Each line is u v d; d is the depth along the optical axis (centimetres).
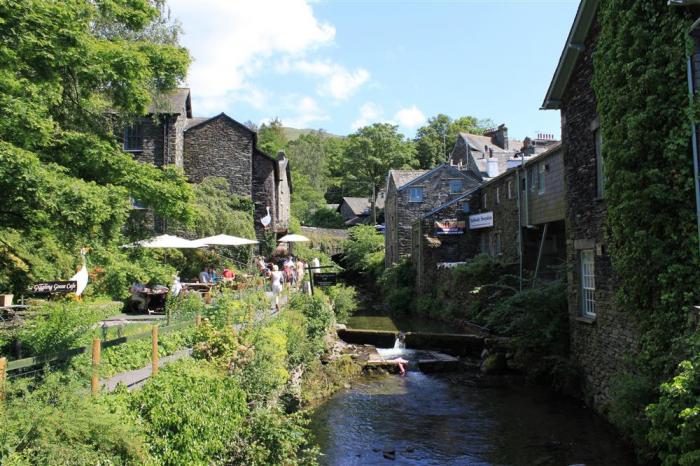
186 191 964
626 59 1002
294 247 3812
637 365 1001
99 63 845
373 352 1922
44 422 488
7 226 758
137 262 978
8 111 646
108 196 756
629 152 977
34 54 714
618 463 927
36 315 863
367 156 6844
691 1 855
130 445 551
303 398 1325
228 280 1928
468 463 967
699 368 692
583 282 1358
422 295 3328
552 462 948
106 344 745
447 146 7312
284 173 3956
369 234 4941
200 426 683
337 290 2662
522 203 2547
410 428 1173
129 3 1006
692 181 880
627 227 996
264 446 785
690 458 624
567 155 1415
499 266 2502
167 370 803
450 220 3394
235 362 1001
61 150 872
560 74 1390
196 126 2844
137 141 2584
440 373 1716
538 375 1539
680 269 891
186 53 1059
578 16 1241
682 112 891
